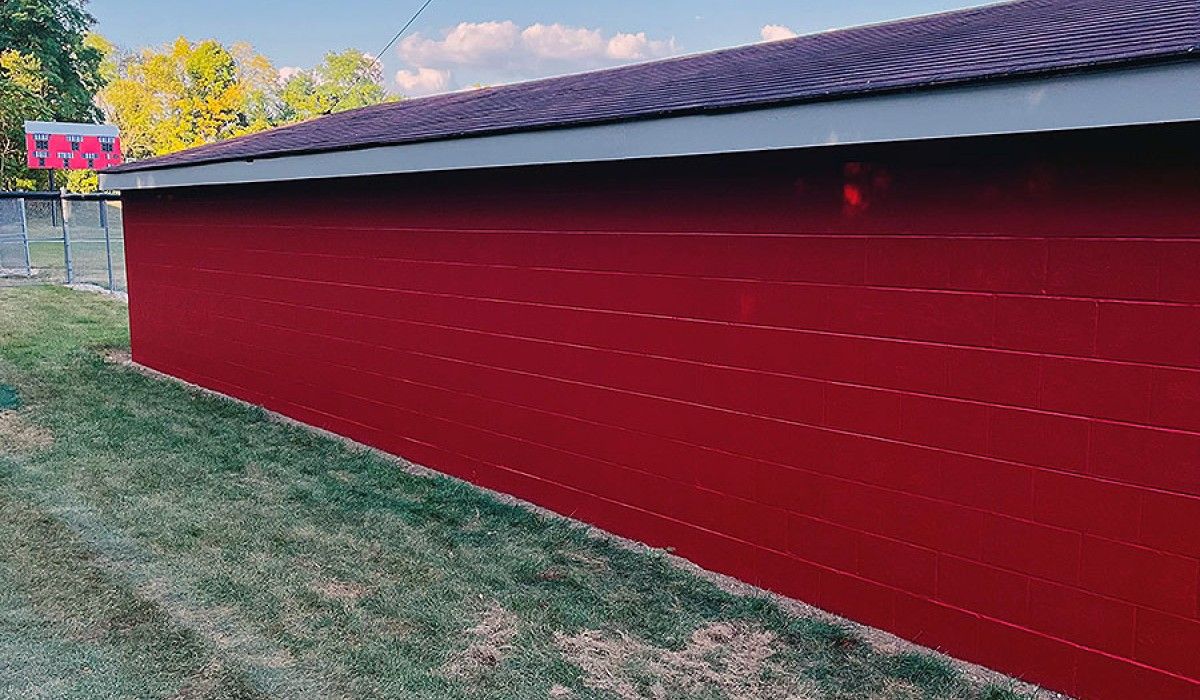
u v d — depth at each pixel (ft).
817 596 11.84
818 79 11.27
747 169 12.01
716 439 12.84
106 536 13.94
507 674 10.21
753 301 12.15
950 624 10.55
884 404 10.89
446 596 12.13
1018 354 9.70
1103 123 7.97
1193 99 7.45
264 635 10.94
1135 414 8.93
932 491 10.55
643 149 11.97
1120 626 9.21
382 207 18.71
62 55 128.06
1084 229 9.10
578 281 14.64
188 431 20.62
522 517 15.21
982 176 9.79
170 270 26.71
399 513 15.37
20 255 68.23
